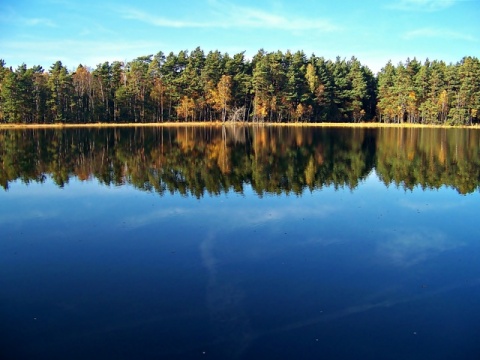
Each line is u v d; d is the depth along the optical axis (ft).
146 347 28.81
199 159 116.16
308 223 56.34
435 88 293.02
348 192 74.74
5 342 29.45
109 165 105.29
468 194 73.67
